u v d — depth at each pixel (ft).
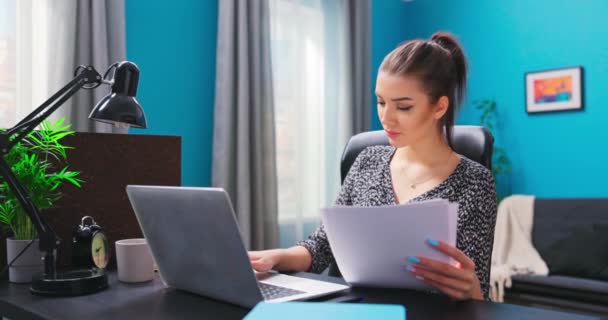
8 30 6.70
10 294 3.21
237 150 9.19
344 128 11.37
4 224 3.79
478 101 12.33
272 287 3.19
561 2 11.07
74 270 3.54
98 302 2.98
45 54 7.01
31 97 6.85
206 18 9.31
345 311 2.12
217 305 2.90
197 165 9.18
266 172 9.67
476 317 2.60
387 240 2.99
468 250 3.85
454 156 4.23
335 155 11.37
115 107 3.37
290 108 10.42
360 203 4.50
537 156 11.43
